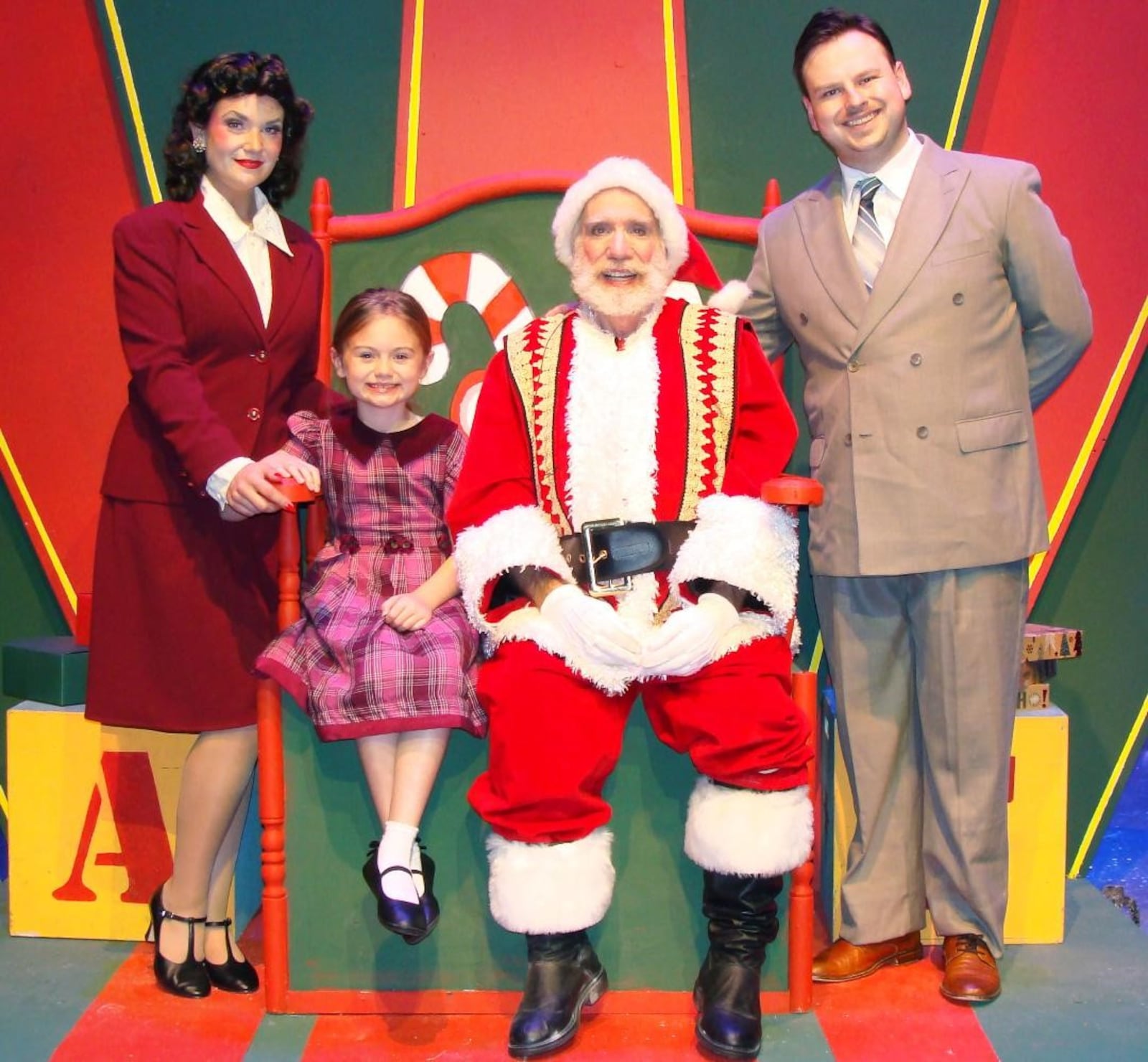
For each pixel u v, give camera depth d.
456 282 2.78
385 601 2.21
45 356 3.08
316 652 2.18
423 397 2.79
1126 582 3.08
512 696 2.05
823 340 2.31
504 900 2.04
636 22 2.94
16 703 3.17
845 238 2.30
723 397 2.17
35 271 3.05
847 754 2.43
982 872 2.33
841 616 2.38
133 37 3.02
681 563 2.06
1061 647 2.58
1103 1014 2.24
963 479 2.22
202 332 2.31
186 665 2.29
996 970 2.33
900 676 2.39
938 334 2.22
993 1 2.93
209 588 2.32
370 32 3.02
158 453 2.32
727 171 3.03
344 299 2.78
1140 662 3.10
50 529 3.12
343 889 2.26
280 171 2.44
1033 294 2.25
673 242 2.22
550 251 2.77
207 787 2.31
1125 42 2.92
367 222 2.76
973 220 2.23
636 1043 2.12
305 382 2.53
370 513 2.30
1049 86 2.94
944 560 2.22
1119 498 3.06
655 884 2.23
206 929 2.37
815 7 2.97
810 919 2.24
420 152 2.95
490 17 2.94
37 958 2.49
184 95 2.31
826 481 2.34
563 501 2.16
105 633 2.33
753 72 3.00
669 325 2.22
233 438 2.29
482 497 2.21
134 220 2.31
